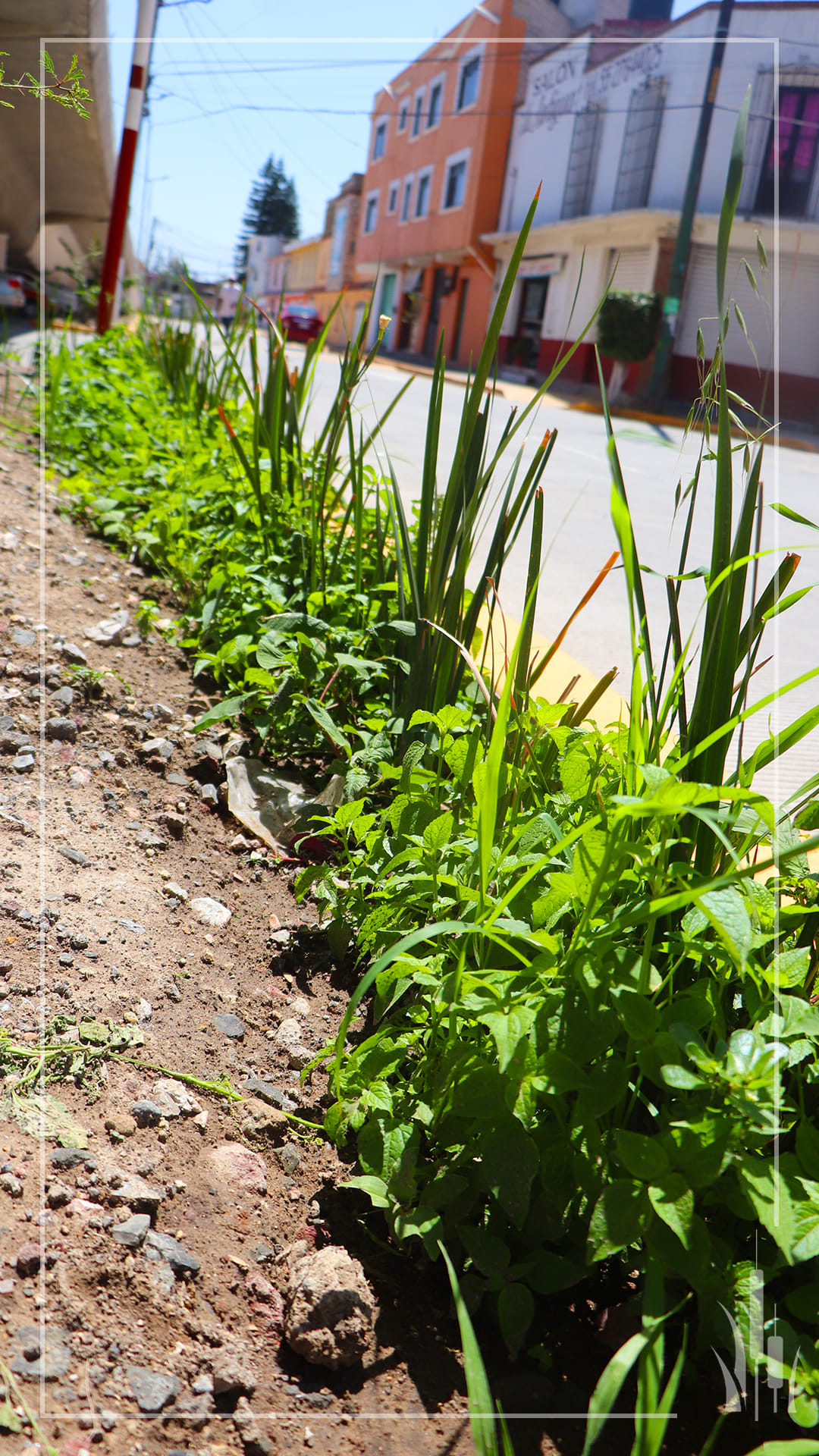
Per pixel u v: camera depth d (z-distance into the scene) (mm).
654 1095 1354
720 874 1316
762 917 1301
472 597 2410
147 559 3760
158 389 6469
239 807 2277
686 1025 1140
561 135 21594
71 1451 981
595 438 11133
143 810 2199
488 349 2115
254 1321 1197
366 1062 1399
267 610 2832
